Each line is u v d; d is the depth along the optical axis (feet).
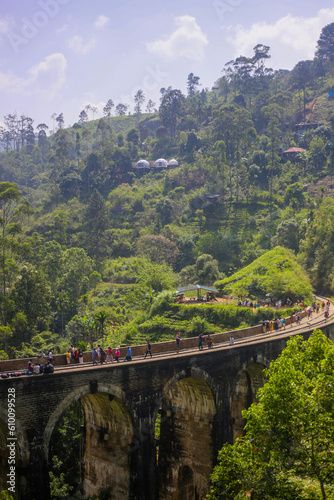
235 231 470.80
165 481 139.54
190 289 305.94
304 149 600.80
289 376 82.07
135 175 648.79
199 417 131.64
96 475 117.60
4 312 269.64
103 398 108.06
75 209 584.40
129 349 117.50
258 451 92.79
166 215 523.70
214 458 127.24
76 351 112.16
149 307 310.86
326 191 511.81
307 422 77.15
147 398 109.50
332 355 84.84
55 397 91.50
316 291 328.29
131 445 107.65
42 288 296.51
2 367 97.71
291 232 384.47
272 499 86.28
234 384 134.41
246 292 301.84
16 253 301.22
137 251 473.26
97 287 407.85
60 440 155.53
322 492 80.64
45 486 88.63
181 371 117.60
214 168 552.00
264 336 168.96
